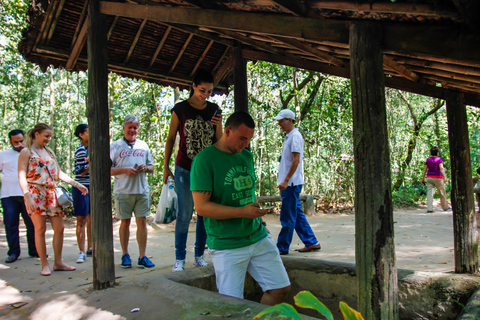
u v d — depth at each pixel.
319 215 9.95
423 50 2.02
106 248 3.17
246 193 2.67
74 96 19.06
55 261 4.41
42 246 4.21
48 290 3.54
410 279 3.08
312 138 11.70
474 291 2.82
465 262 3.42
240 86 4.67
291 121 4.90
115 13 3.27
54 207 4.33
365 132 2.14
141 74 5.18
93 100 3.25
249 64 10.98
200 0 2.75
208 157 2.58
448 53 1.94
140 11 3.14
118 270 4.22
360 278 2.18
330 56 3.58
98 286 3.13
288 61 4.49
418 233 6.60
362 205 2.17
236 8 2.59
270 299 2.71
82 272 4.27
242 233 2.63
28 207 4.13
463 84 3.33
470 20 1.67
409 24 2.07
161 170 9.80
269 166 10.62
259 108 11.01
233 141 2.59
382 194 2.14
